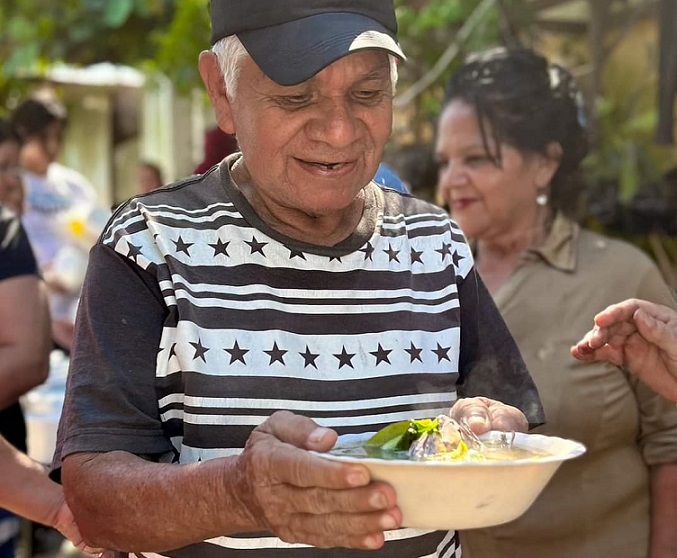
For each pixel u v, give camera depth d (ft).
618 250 8.13
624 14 15.92
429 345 5.50
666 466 7.76
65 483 4.80
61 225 17.54
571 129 8.41
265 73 4.86
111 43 22.45
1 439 6.93
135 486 4.49
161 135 31.32
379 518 3.84
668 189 15.35
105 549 4.95
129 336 4.96
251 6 4.96
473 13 16.71
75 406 4.83
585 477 7.65
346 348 5.25
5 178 13.51
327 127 4.92
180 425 5.07
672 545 7.66
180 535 4.43
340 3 4.99
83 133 32.27
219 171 5.48
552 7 16.29
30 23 21.81
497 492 3.98
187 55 19.86
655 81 16.39
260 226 5.24
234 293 5.13
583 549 7.67
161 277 5.03
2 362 8.84
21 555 14.88
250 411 4.99
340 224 5.45
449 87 8.76
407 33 17.38
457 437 4.33
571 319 7.81
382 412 5.26
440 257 5.76
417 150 16.87
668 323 6.09
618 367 7.64
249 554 4.94
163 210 5.20
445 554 5.52
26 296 9.00
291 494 3.93
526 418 5.69
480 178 8.36
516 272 8.09
